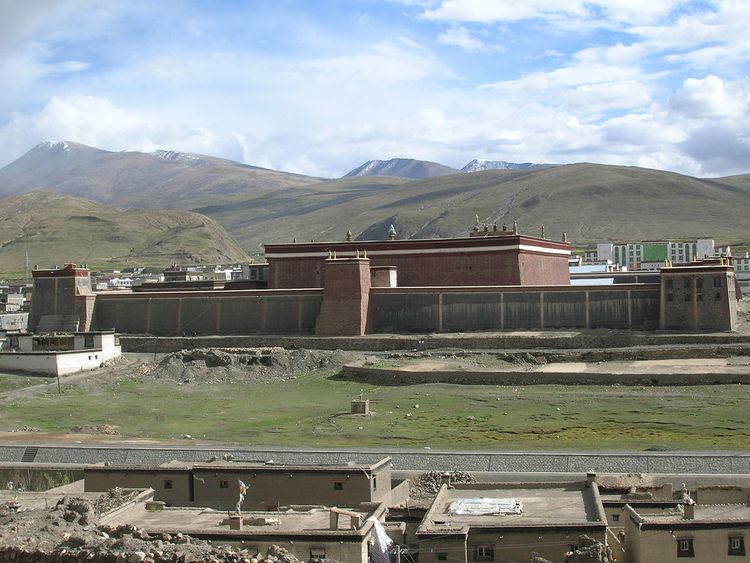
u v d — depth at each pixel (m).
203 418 98.69
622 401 96.50
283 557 34.41
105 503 44.31
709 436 80.88
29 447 78.88
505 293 134.62
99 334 132.88
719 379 101.94
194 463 59.69
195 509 45.72
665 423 86.44
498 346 127.44
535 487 49.34
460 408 96.88
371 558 40.50
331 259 140.25
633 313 128.75
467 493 48.19
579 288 131.38
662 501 48.94
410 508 50.00
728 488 53.03
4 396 112.94
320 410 100.75
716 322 122.75
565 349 122.62
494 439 82.75
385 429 88.62
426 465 70.44
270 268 157.25
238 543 39.06
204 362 127.69
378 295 140.50
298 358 127.50
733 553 40.34
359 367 119.19
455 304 136.62
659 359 115.06
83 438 86.56
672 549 40.53
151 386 120.00
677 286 125.38
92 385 119.75
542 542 40.53
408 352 128.12
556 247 160.12
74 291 153.38
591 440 81.12
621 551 43.72
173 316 151.25
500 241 143.38
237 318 148.00
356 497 52.34
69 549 33.97
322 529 40.53
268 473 53.22
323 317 139.50
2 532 35.94
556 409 94.25
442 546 40.41
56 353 123.44
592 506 44.56
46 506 43.78
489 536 40.72
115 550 33.59
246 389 117.31
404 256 149.12
